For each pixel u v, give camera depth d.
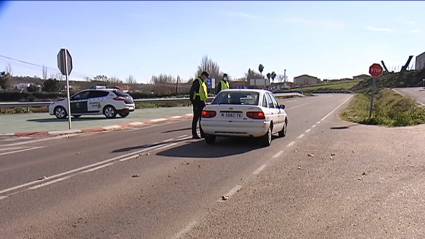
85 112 21.73
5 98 38.25
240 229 4.75
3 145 11.69
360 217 5.16
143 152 10.09
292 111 28.31
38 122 19.12
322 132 14.42
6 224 4.94
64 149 10.78
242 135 10.66
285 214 5.27
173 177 7.30
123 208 5.53
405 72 97.75
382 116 20.27
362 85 107.06
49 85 50.19
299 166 8.25
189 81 70.56
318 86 128.75
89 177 7.35
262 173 7.62
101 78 65.00
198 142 11.87
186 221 5.02
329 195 6.13
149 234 4.60
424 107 23.86
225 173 7.62
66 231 4.70
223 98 11.42
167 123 19.19
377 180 7.05
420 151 10.01
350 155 9.53
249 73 88.31
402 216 5.19
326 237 4.51
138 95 47.78
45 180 7.13
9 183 6.93
